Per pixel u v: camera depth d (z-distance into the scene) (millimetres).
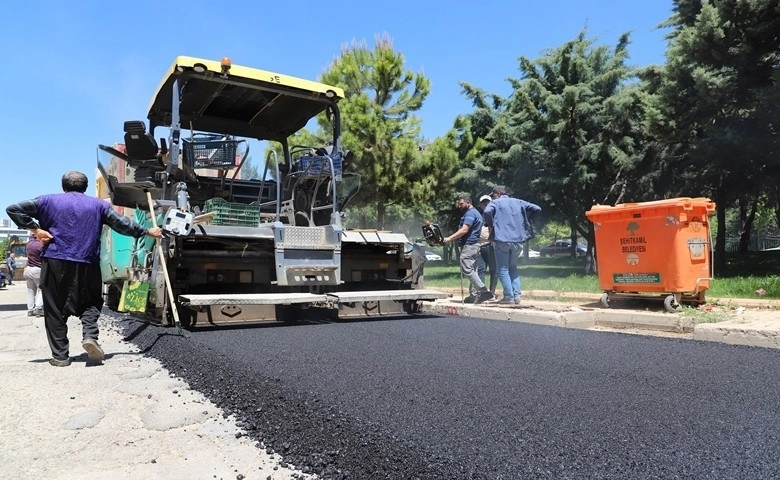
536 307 7332
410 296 6848
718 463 2115
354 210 18422
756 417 2672
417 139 14750
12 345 5773
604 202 16781
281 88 6855
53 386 3840
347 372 3695
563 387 3273
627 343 4871
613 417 2691
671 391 3178
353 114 13195
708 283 6859
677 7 15078
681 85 12836
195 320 5828
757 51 11680
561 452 2246
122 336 5941
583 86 15703
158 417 3086
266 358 4168
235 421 3070
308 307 6895
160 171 6641
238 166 7176
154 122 7492
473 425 2594
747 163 13578
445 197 15297
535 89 16594
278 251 6215
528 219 7938
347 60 14219
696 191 17406
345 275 7199
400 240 7340
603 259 7391
